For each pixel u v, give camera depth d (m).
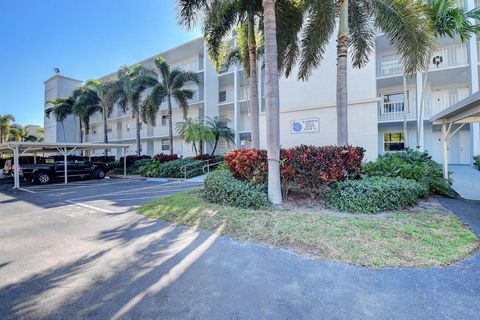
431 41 7.48
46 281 3.11
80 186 13.30
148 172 17.30
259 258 3.64
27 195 10.46
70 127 32.44
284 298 2.65
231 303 2.58
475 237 4.01
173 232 4.95
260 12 9.06
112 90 21.34
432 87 15.84
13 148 13.77
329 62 11.09
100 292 2.84
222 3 7.21
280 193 6.20
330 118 10.31
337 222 4.80
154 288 2.90
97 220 6.09
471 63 12.90
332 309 2.44
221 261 3.59
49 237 4.84
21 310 2.53
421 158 9.85
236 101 20.06
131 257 3.80
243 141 21.27
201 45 21.47
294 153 6.33
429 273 3.04
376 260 3.37
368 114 9.72
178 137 24.34
